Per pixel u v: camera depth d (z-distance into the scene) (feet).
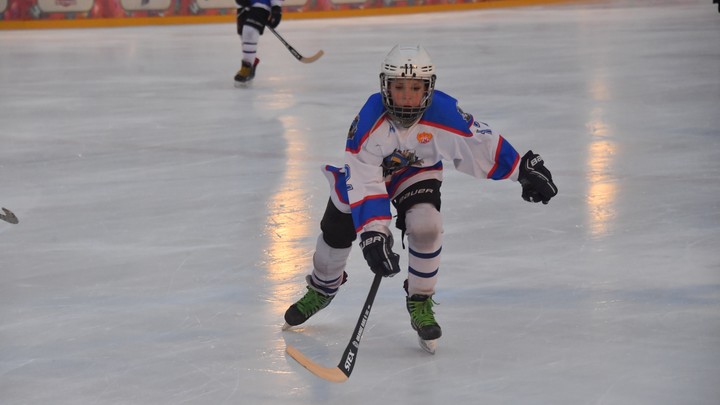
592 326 21.27
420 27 114.21
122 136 45.98
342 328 21.62
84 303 23.45
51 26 118.42
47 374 19.27
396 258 18.01
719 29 101.81
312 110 52.80
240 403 17.76
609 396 17.75
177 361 19.81
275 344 20.67
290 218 30.86
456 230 29.12
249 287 24.40
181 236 29.09
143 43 96.78
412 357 19.86
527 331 21.08
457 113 18.78
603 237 28.09
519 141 42.88
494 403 17.58
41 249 27.99
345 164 18.70
